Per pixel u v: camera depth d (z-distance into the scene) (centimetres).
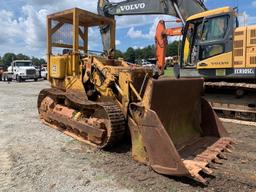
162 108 577
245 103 974
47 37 848
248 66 945
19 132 789
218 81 1030
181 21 1291
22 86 2495
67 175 498
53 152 620
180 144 604
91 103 641
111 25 871
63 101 812
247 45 944
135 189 446
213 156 554
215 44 1013
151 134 505
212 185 459
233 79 1002
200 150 584
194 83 649
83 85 719
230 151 605
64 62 794
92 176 494
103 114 625
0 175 501
